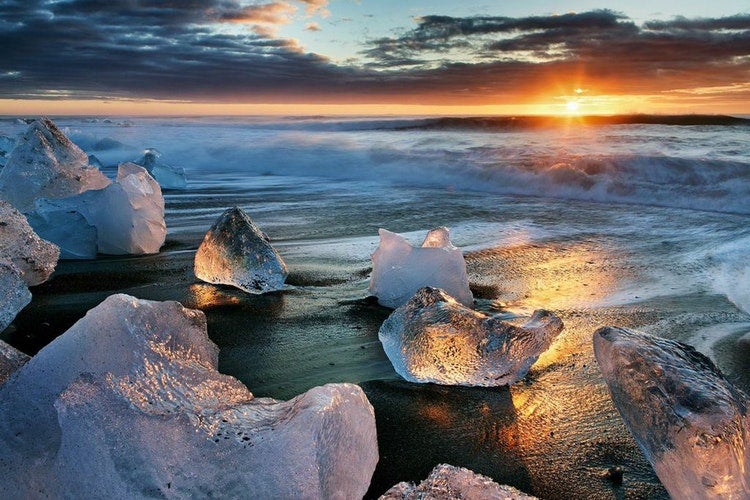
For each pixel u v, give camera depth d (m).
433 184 10.12
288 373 2.83
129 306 1.98
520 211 7.42
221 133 20.55
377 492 1.96
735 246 5.38
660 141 12.75
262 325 3.43
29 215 4.81
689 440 1.67
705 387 1.79
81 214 4.86
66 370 1.73
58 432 1.63
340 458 1.79
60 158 5.30
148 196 5.15
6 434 1.64
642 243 5.57
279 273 4.04
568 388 2.63
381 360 2.96
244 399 2.06
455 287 3.65
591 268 4.70
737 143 11.98
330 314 3.60
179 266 4.60
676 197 7.91
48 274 3.96
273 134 19.48
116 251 4.92
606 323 3.47
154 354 1.94
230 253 4.04
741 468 1.62
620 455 2.12
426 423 2.37
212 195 8.73
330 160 12.54
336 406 1.85
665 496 1.88
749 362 2.94
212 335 3.29
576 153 11.20
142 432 1.66
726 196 7.62
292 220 6.70
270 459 1.67
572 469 2.05
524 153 11.62
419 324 2.76
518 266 4.76
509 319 3.47
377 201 8.18
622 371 1.94
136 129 23.09
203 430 1.74
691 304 3.80
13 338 3.13
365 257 4.94
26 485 1.59
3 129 21.80
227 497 1.62
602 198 8.38
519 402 2.52
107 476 1.59
